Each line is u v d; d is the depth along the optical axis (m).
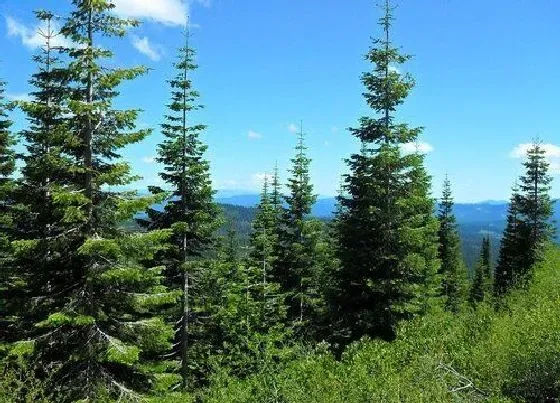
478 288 67.19
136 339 18.00
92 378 16.66
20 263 18.52
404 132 23.42
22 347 15.55
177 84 24.12
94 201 17.17
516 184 48.31
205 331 25.41
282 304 33.91
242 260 38.69
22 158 21.97
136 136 16.61
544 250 46.38
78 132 16.58
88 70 15.60
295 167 36.41
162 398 17.78
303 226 35.22
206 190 24.11
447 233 57.88
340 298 24.33
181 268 23.97
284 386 13.07
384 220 23.34
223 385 15.57
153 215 24.39
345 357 15.38
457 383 13.55
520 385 13.43
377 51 23.72
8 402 13.22
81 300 16.58
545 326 15.02
